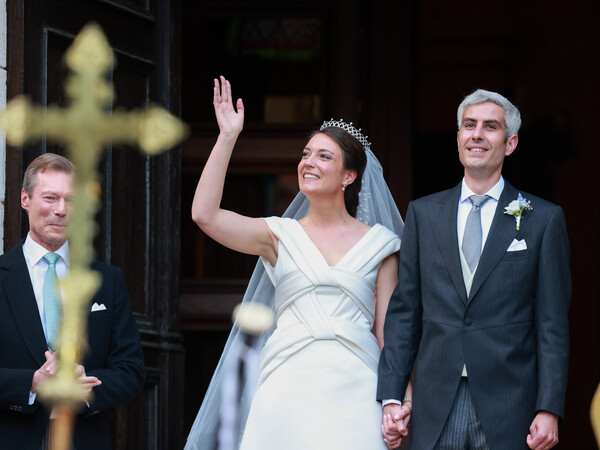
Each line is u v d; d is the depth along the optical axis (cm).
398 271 649
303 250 655
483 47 1723
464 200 614
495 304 584
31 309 573
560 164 1686
